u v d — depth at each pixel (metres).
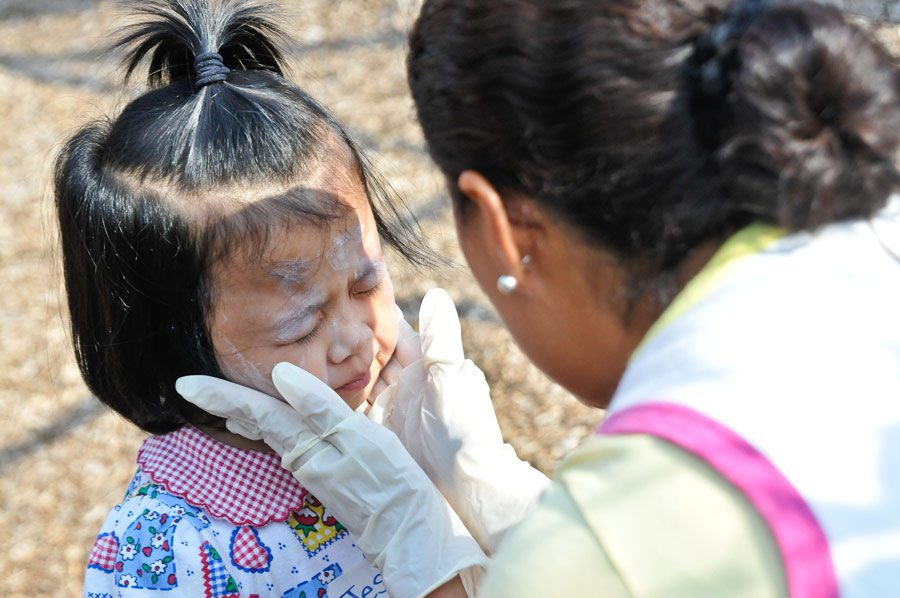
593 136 1.20
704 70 1.17
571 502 1.14
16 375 4.97
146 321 1.82
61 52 7.94
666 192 1.20
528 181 1.27
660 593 1.07
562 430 4.30
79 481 4.40
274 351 1.81
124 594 1.73
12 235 5.92
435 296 2.13
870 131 1.16
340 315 1.85
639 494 1.10
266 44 2.03
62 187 1.87
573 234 1.28
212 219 1.72
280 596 1.80
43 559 4.05
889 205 1.28
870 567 1.04
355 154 1.91
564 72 1.20
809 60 1.15
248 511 1.79
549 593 1.10
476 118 1.28
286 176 1.78
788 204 1.15
